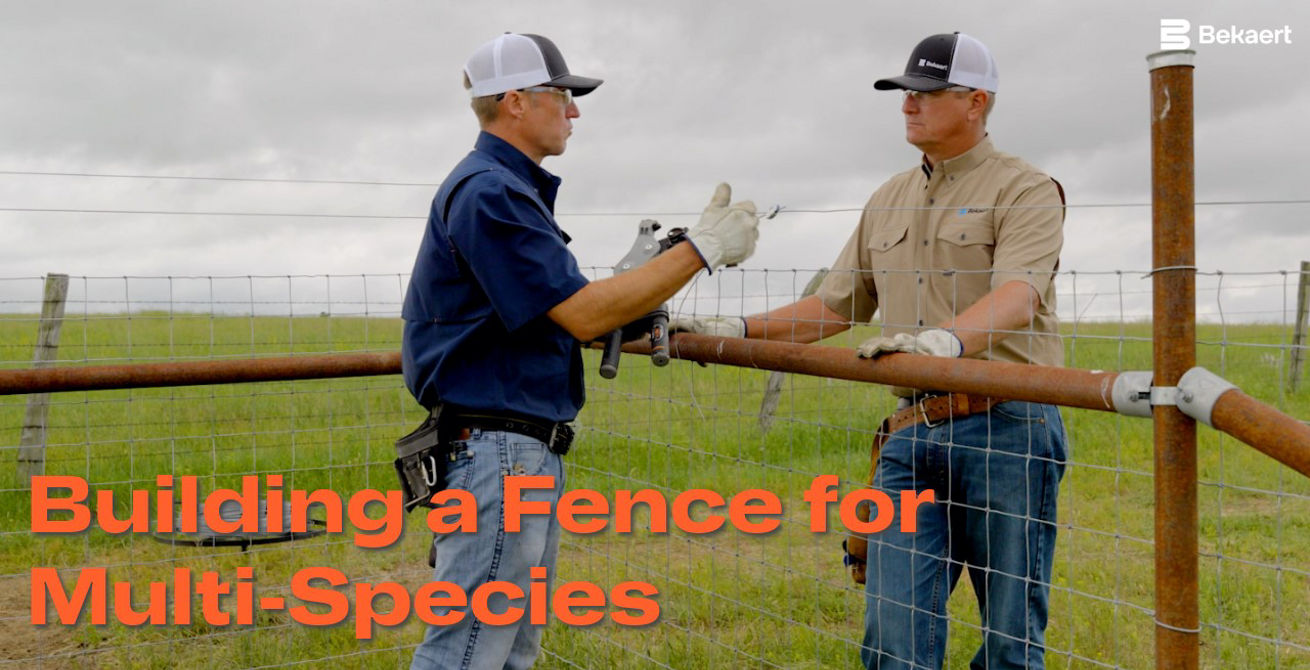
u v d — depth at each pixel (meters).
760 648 4.06
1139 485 7.33
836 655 4.39
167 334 10.30
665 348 3.00
